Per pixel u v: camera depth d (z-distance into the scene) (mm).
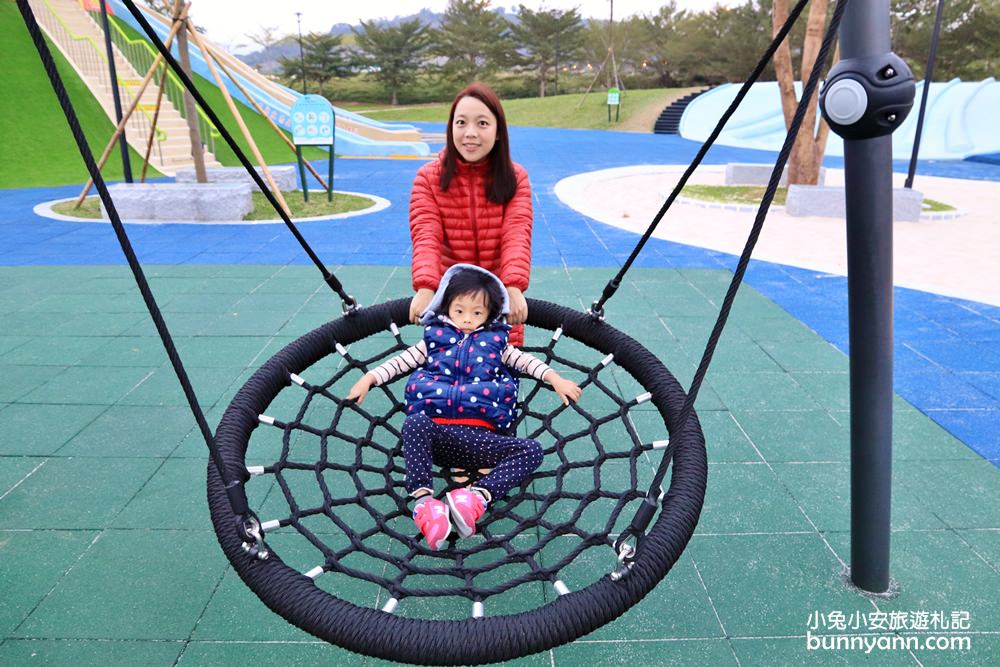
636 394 4156
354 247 8109
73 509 2961
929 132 23250
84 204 10852
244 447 2236
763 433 3645
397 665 2184
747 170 13781
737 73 48219
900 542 2785
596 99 37875
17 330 5137
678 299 5992
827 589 2529
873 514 2420
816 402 4004
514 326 3070
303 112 10938
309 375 4352
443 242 3029
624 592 1754
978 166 19375
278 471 2160
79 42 18734
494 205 2943
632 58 58156
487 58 61812
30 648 2232
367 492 2213
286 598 1729
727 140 26812
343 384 4227
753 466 3332
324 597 1732
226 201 9727
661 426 3746
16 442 3518
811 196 10133
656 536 1882
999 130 22750
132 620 2354
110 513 2938
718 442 3553
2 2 18578
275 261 7348
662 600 2473
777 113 27844
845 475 3260
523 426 3742
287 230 9086
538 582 2549
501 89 62938
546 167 17500
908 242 8469
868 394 2340
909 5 41719
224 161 17344
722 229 9344
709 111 30594
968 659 2213
